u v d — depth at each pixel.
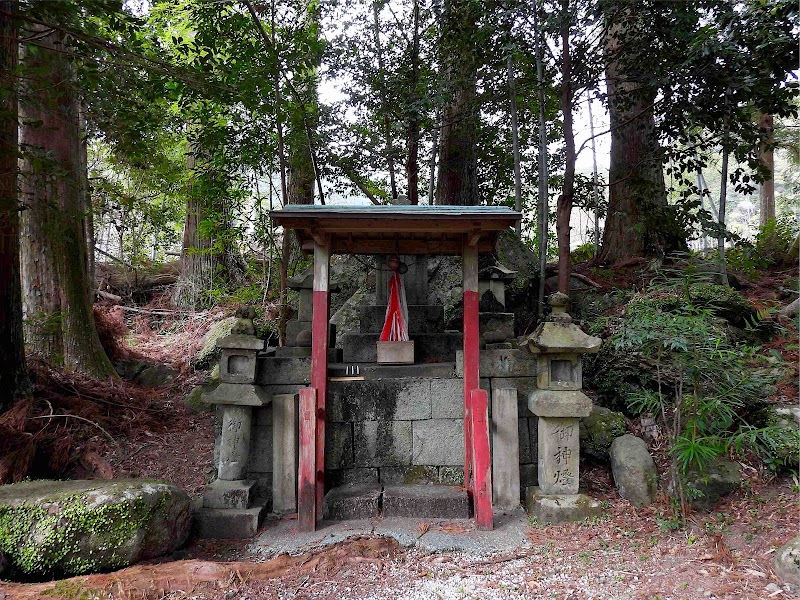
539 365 4.66
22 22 4.61
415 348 5.49
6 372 5.95
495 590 3.40
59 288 8.09
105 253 13.70
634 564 3.64
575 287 8.76
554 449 4.57
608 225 10.30
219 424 5.12
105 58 5.83
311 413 4.41
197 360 9.45
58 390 7.04
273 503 4.75
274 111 6.41
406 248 5.25
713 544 3.79
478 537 4.14
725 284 7.93
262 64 6.97
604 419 5.29
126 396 7.64
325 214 4.29
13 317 6.03
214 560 3.91
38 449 5.66
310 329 5.81
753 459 4.77
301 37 7.26
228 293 12.82
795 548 3.32
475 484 4.37
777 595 3.10
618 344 4.44
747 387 4.34
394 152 8.95
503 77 8.48
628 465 4.69
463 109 9.07
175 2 8.56
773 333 6.97
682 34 6.62
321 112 8.44
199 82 5.32
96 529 3.55
